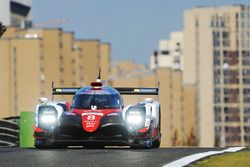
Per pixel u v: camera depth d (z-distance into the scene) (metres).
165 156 39.69
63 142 48.56
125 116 48.78
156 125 51.69
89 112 49.31
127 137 48.31
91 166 34.91
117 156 39.81
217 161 37.22
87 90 52.09
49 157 39.25
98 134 48.28
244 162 36.81
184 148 47.75
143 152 42.62
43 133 48.59
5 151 44.12
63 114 49.25
